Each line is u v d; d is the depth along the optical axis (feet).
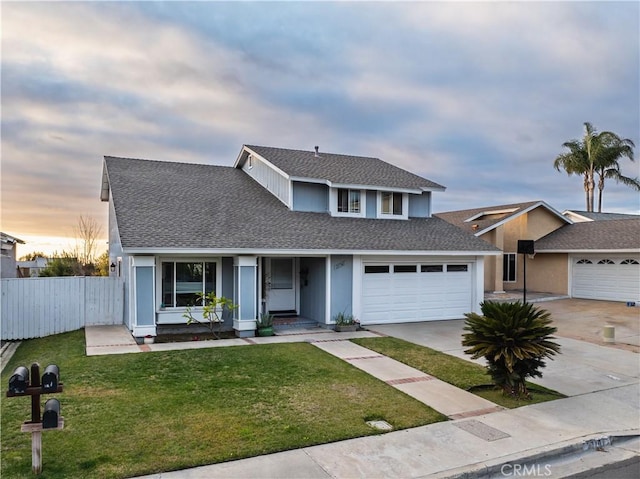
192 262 44.34
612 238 69.77
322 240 46.62
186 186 54.54
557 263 76.84
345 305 47.98
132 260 40.04
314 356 33.73
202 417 20.61
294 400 23.39
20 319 42.73
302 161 60.70
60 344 38.37
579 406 23.99
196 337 41.86
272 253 43.01
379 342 39.58
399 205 60.13
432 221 61.77
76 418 20.16
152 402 22.56
